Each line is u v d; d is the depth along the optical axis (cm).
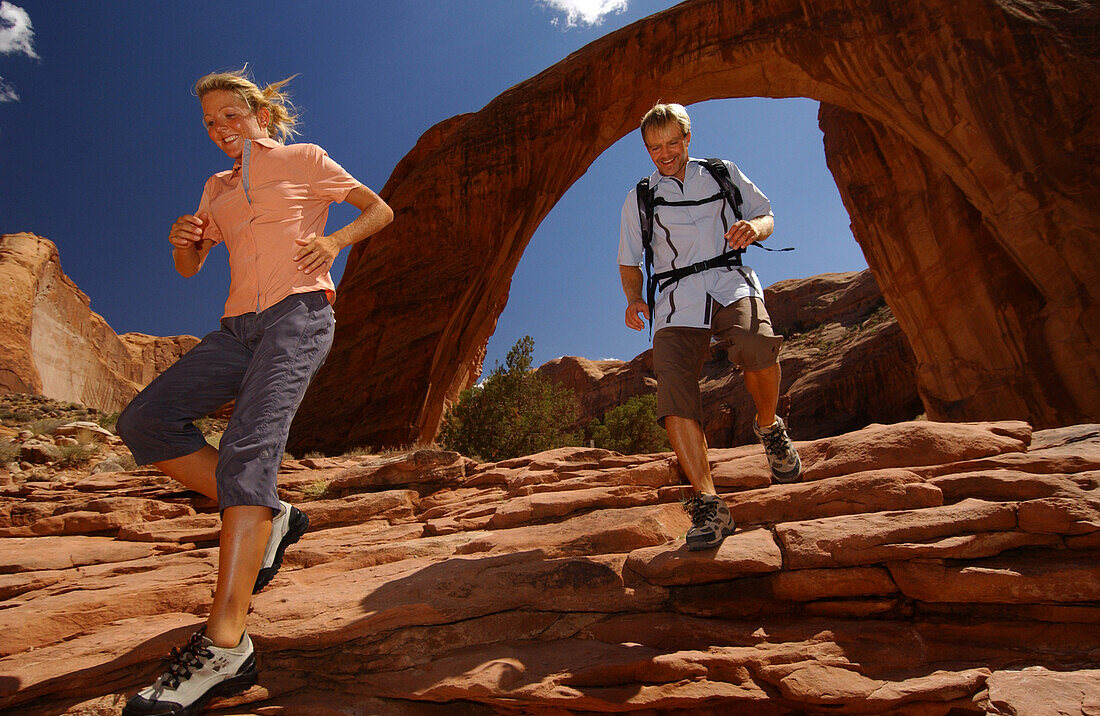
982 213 1622
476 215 1759
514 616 232
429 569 263
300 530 226
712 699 184
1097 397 1388
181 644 212
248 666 186
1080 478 227
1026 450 281
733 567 224
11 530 442
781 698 181
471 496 439
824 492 257
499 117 1852
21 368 3875
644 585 240
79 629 244
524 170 1789
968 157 1595
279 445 193
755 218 250
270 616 229
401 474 478
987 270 1683
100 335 6019
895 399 3731
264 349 200
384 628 219
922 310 1872
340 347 1697
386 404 1557
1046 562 201
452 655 213
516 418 1416
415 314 1661
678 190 257
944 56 1609
